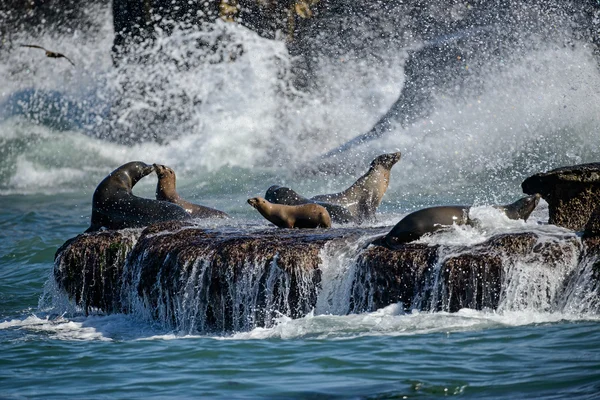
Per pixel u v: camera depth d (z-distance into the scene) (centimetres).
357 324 3503
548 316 3419
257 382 2842
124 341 3662
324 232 4109
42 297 4791
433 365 2886
